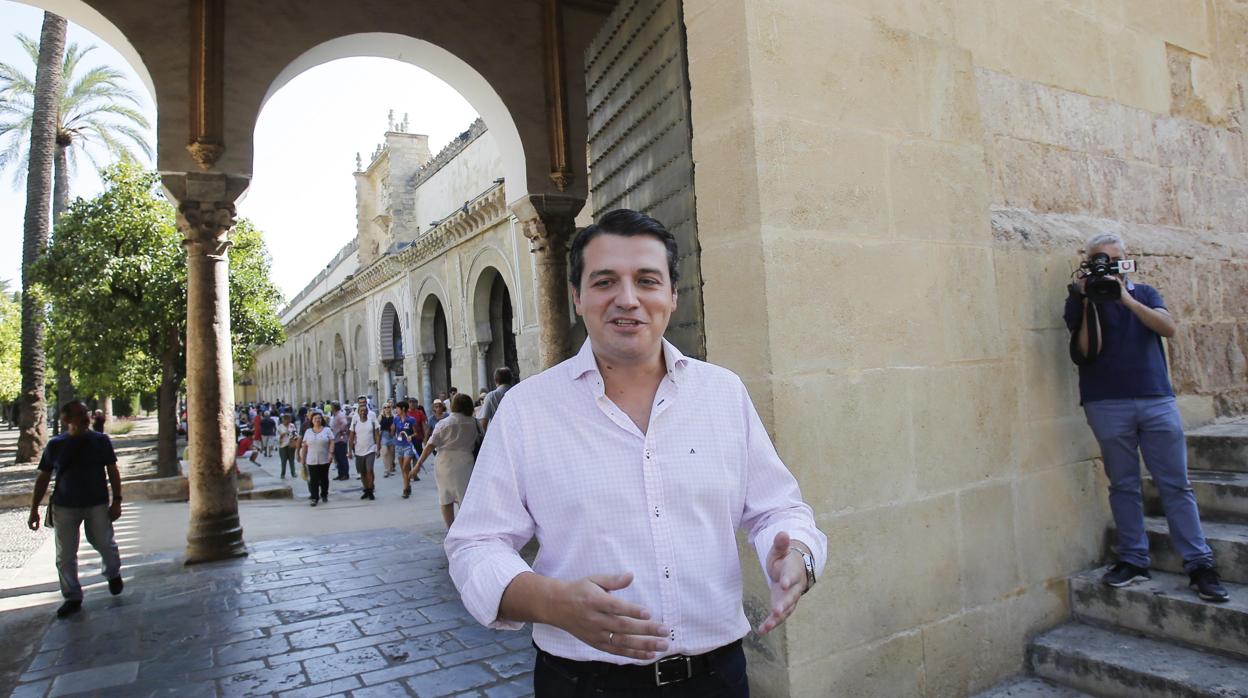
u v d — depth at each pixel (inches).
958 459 131.6
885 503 120.3
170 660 181.5
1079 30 174.4
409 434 678.5
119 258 533.3
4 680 173.3
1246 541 130.0
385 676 164.2
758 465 68.5
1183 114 199.6
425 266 920.9
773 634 109.5
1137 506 138.8
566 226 344.8
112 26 275.7
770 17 115.2
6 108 970.7
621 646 49.8
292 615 215.8
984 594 132.0
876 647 116.6
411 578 255.0
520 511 62.6
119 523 424.8
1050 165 164.2
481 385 767.7
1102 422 138.9
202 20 284.8
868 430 119.4
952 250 135.9
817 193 117.3
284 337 692.1
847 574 114.5
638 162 180.5
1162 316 132.7
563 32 341.1
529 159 335.9
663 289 63.6
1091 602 141.6
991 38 153.8
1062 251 157.5
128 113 1007.0
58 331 554.3
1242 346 202.8
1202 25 208.5
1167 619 128.4
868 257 122.7
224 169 291.0
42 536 416.8
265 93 296.5
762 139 111.7
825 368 115.2
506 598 54.7
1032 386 147.6
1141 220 184.5
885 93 128.3
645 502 60.8
